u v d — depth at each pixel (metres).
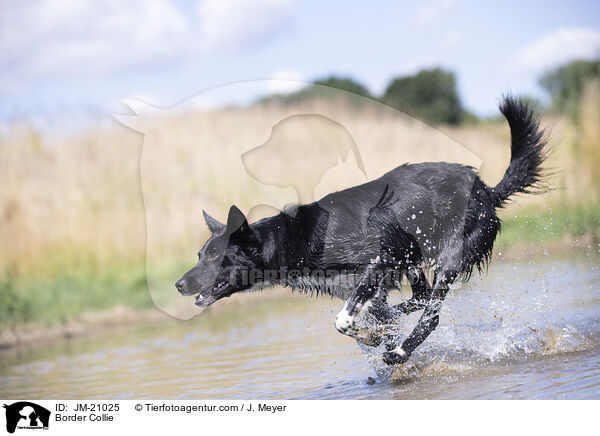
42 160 14.62
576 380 4.89
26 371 8.29
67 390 6.89
